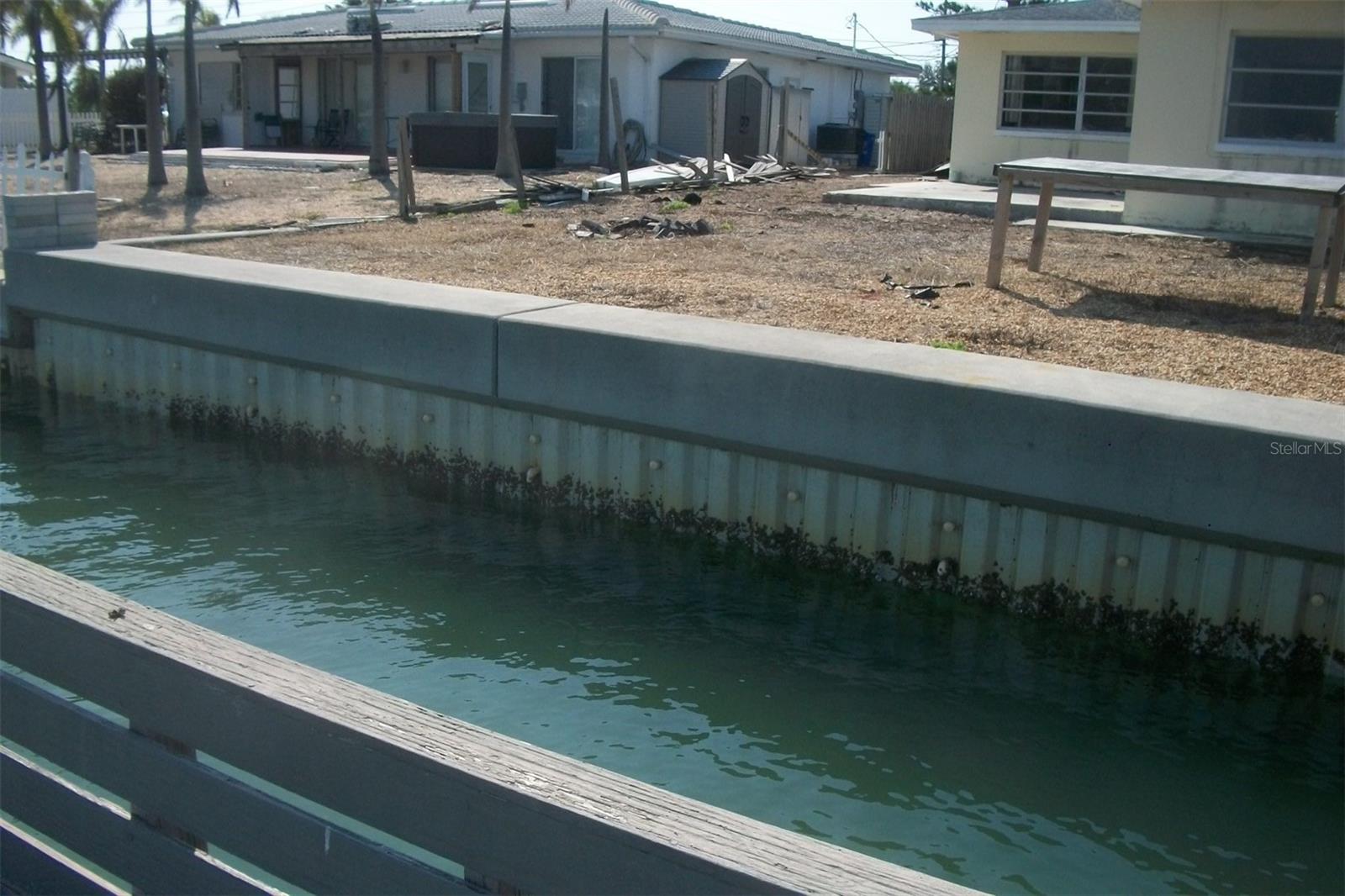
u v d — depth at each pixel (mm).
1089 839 5188
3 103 32844
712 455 7984
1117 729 6145
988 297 10516
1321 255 9453
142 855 2359
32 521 8766
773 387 7500
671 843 1610
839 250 13188
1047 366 7473
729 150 26734
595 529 8539
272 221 16453
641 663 6676
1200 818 5379
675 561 8086
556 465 8641
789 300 10289
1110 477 6555
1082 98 19359
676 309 9922
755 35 29234
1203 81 14609
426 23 28891
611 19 26016
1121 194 17641
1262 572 6398
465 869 1843
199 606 7262
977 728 6102
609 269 11992
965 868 4941
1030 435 6730
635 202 17844
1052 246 13336
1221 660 6555
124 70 34375
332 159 24484
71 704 2436
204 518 8859
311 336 9633
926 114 25234
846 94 32969
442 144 22906
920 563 7348
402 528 8664
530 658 6688
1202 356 8469
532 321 8414
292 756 2033
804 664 6730
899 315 9711
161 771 2268
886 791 5504
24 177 14641
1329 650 6305
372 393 9531
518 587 7664
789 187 19453
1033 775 5684
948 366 7355
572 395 8320
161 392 11125
